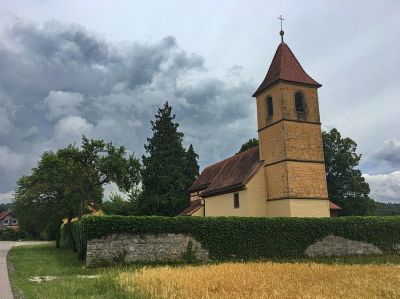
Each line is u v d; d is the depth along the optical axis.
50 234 72.44
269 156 36.31
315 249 30.53
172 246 26.70
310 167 34.84
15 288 15.62
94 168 37.84
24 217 44.84
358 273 19.23
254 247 28.78
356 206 59.25
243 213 36.03
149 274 17.70
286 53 38.25
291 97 35.72
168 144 56.75
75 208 41.56
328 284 15.69
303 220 30.77
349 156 60.44
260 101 38.25
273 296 12.86
